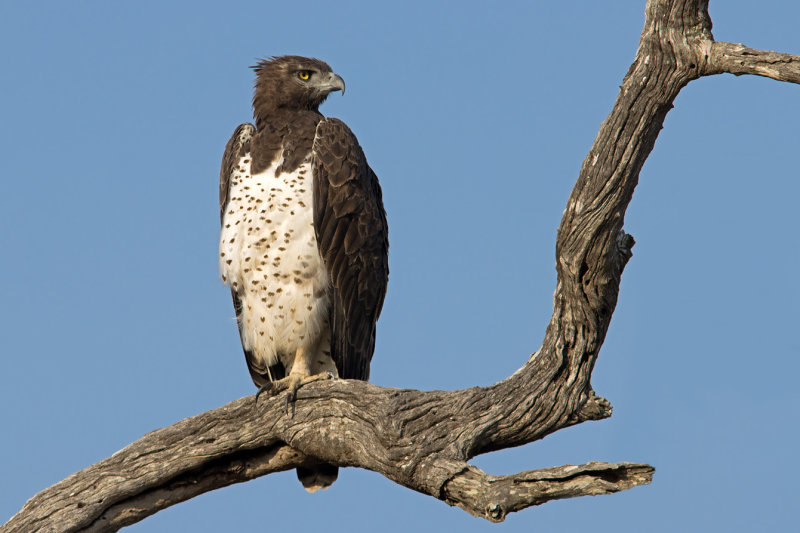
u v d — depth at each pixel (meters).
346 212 14.29
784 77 9.15
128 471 12.33
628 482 8.63
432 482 10.20
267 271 13.91
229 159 14.55
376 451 11.10
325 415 11.82
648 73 9.55
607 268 10.19
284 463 12.55
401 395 11.25
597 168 9.80
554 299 10.66
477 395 11.05
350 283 14.41
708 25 9.47
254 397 12.35
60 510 12.12
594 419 11.10
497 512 9.23
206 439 12.39
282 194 13.93
